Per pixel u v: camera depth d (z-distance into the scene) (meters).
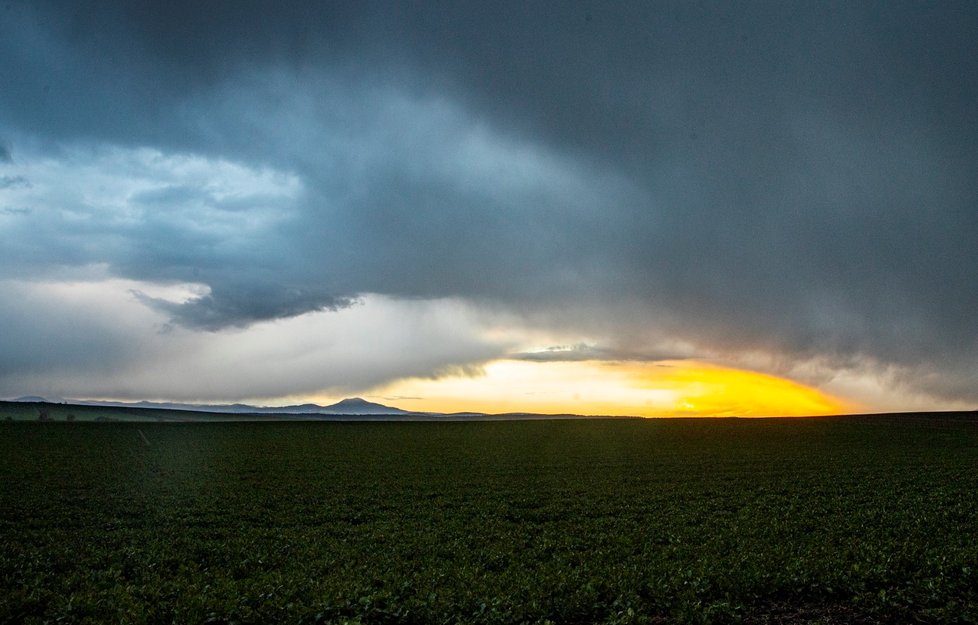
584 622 16.38
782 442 81.38
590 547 24.50
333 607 16.55
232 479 45.50
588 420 130.62
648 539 25.66
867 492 39.69
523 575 19.95
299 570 20.92
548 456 64.44
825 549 23.08
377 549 24.06
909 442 81.12
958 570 20.17
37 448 64.31
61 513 31.59
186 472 49.19
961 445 77.25
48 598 17.56
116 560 22.02
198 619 15.72
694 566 20.67
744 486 42.69
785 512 32.16
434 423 120.69
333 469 52.47
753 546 23.86
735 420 127.25
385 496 38.34
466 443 80.06
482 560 22.52
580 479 46.59
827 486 42.59
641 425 114.06
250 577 20.22
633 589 18.16
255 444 75.88
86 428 88.12
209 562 22.22
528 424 118.56
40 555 22.38
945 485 43.00
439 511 33.00
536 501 36.16
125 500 35.66
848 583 18.73
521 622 15.98
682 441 83.25
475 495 38.78
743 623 16.41
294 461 58.53
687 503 35.41
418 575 19.73
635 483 44.34
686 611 16.56
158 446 70.69
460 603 16.97
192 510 32.66
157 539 25.77
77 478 44.53
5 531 27.16
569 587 18.33
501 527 28.70
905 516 30.56
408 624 16.12
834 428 104.94
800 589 18.31
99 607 16.67
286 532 27.45
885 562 20.89
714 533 26.70
